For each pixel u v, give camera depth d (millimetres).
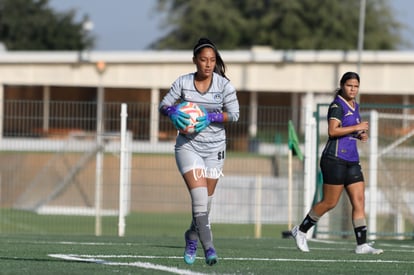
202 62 21219
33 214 67438
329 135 30266
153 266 22500
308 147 45875
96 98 122062
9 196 73438
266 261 25500
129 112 53188
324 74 114438
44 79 116875
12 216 66250
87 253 27406
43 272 20734
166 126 53188
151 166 66625
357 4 171250
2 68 117375
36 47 182625
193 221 22531
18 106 52406
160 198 69625
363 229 30750
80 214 66125
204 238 21281
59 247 30469
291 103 123250
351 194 30719
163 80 115250
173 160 66500
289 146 47219
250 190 62562
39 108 52344
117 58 115438
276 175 70812
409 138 52344
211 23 171875
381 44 167750
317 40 166125
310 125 45875
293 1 169125
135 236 45719
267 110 60781
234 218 62281
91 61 115688
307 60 114438
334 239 46688
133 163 67062
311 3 168625
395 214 52969
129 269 21672
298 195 55156
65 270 21234
